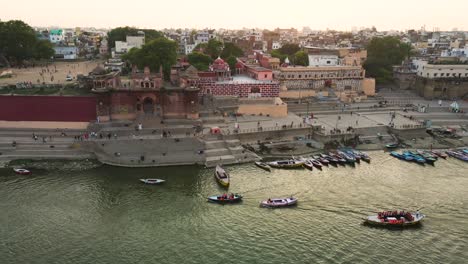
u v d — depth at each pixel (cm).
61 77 10356
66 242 4391
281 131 7750
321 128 8112
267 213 5056
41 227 4656
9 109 7269
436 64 11750
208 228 4703
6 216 4859
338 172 6481
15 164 6362
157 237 4506
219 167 6266
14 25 11938
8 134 7050
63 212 4994
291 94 10175
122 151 6538
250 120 8319
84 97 7325
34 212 4972
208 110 8244
